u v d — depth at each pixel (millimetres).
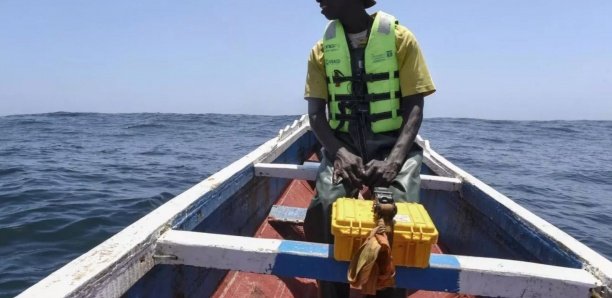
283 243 1636
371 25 2223
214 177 2547
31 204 6625
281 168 3072
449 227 3193
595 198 9156
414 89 2164
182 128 26766
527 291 1493
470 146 20109
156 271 1728
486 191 2627
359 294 2529
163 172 10086
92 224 5750
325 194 2045
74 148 14547
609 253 5695
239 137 20984
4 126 25359
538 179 11453
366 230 1449
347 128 2297
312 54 2400
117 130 23672
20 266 4457
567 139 26594
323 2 2238
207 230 2299
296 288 2684
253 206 3178
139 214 6262
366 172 2004
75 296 1199
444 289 1524
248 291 2479
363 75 2227
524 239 2090
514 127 38219
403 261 1486
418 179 2127
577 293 1469
